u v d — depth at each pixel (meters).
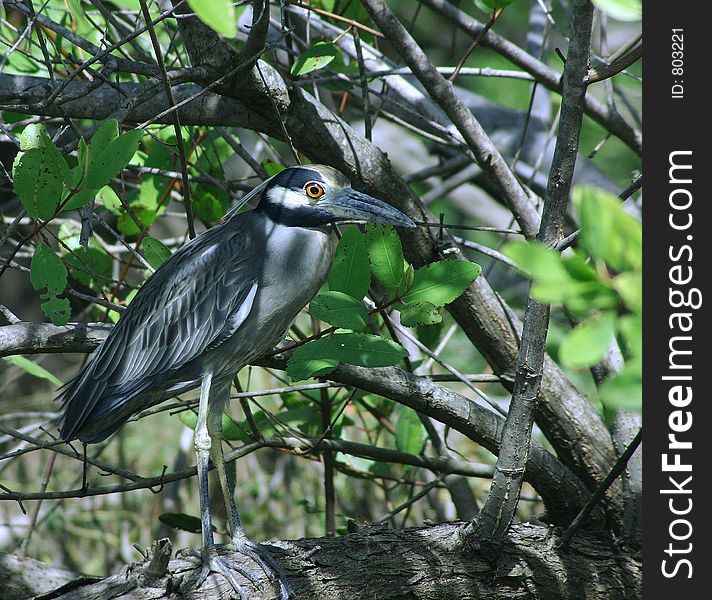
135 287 8.32
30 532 8.28
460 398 7.33
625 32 16.47
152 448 11.59
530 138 11.70
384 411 9.38
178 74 6.59
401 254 6.02
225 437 8.22
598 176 12.07
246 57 6.67
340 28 9.11
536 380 5.67
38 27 6.43
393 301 6.09
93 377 6.93
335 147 7.52
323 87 8.94
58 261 6.15
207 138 9.05
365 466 8.98
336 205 7.21
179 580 5.80
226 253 7.13
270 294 7.13
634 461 7.16
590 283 3.06
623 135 9.11
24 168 5.57
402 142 14.97
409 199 7.76
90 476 11.36
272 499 10.56
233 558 6.25
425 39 15.73
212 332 7.01
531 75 8.68
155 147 8.73
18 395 13.23
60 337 6.77
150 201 8.74
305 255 7.20
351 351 5.84
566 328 10.84
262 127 7.52
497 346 7.70
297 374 5.74
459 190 14.94
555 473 7.42
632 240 3.04
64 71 8.87
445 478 8.89
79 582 5.82
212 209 9.06
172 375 7.06
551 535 6.75
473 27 8.55
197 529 8.10
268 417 8.34
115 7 9.46
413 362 8.62
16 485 11.41
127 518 10.77
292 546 6.35
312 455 9.15
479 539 6.23
